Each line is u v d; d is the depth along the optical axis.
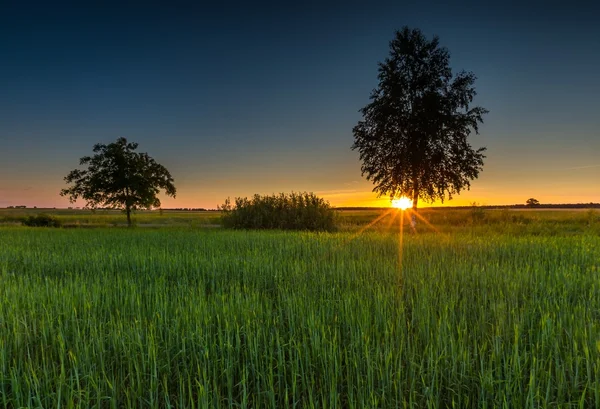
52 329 4.43
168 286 7.16
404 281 7.03
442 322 4.48
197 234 18.31
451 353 3.70
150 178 36.00
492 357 3.59
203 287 6.73
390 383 3.33
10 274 8.45
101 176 34.75
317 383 3.57
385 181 31.11
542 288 6.49
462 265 8.66
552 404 3.13
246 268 8.62
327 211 26.48
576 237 16.19
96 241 15.34
